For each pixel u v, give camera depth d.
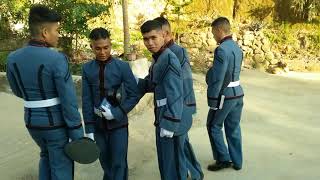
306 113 6.07
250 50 11.64
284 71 10.50
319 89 8.53
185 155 3.22
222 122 3.54
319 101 7.03
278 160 3.97
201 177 3.33
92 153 2.52
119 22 11.02
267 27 12.22
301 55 11.52
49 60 2.37
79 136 2.50
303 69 10.85
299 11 12.07
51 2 7.98
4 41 8.59
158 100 2.79
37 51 2.38
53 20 2.40
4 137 4.29
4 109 5.22
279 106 6.57
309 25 11.99
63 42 8.31
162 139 2.84
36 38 2.41
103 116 2.91
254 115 5.88
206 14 12.75
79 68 7.62
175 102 2.66
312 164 3.87
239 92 3.46
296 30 12.02
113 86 2.89
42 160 2.65
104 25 10.60
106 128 2.95
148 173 3.65
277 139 4.66
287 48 11.70
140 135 4.62
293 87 8.68
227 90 3.40
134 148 4.23
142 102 5.62
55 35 2.44
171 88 2.66
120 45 9.89
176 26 12.11
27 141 4.22
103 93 2.89
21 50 2.44
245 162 3.89
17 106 5.40
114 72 2.87
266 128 5.15
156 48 2.72
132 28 11.71
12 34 8.79
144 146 4.29
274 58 11.45
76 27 8.00
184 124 2.87
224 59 3.25
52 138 2.51
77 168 3.65
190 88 2.96
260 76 9.84
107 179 3.12
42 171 2.63
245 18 12.73
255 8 12.66
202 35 11.95
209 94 3.38
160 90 2.76
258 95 7.57
